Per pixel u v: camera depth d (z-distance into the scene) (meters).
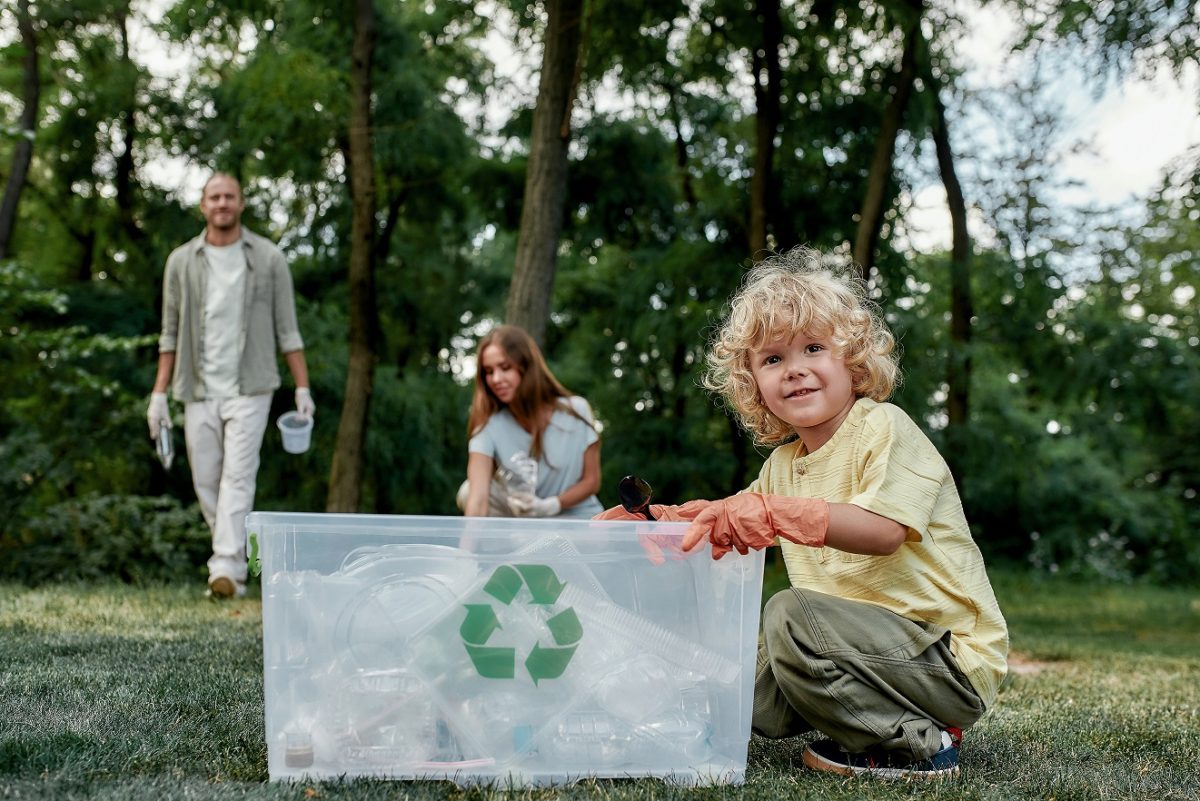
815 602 1.98
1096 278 10.41
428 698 1.73
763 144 9.44
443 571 1.75
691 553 1.79
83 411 7.25
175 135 11.84
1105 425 9.96
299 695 1.71
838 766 1.97
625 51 8.66
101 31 11.20
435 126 11.59
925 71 8.88
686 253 10.66
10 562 6.28
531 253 6.48
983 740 2.33
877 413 1.99
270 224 13.23
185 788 1.62
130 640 3.38
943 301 11.16
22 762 1.74
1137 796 1.82
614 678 1.77
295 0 9.80
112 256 13.56
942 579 1.99
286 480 12.31
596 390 13.93
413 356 14.41
